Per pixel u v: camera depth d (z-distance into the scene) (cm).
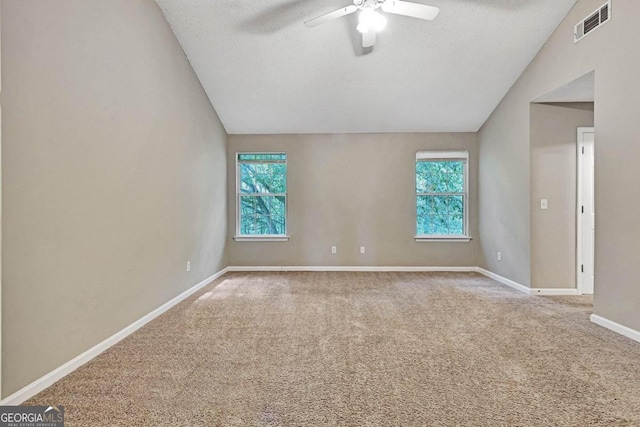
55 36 219
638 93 281
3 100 183
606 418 180
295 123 582
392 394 204
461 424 175
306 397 200
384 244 614
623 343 281
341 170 614
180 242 413
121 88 292
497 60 443
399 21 393
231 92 502
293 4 368
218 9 372
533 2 365
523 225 461
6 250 185
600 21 324
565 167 447
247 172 623
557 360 249
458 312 369
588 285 447
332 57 443
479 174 597
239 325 327
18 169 192
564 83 378
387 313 365
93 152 256
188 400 197
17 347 192
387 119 572
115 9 284
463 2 369
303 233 616
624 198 296
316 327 321
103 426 174
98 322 262
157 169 355
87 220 249
